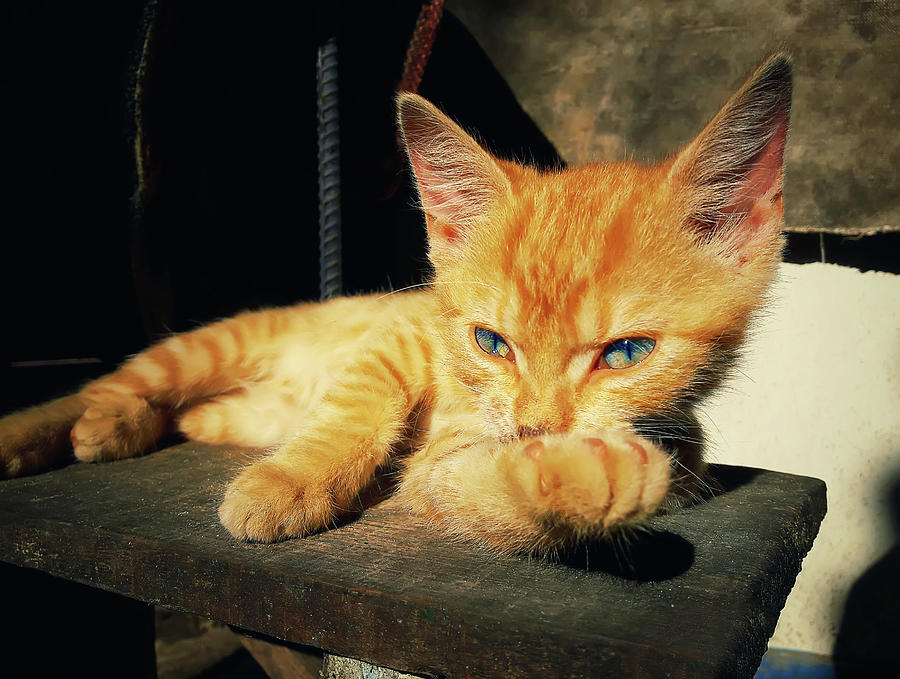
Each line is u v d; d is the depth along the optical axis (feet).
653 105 1.52
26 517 0.83
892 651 1.55
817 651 1.60
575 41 1.56
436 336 0.97
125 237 1.27
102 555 0.79
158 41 1.11
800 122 1.41
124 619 1.24
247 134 1.38
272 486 0.79
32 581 1.10
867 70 1.37
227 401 1.18
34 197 1.21
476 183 0.95
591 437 0.68
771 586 0.72
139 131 1.14
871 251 1.52
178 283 1.39
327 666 0.82
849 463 1.56
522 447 0.70
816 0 1.39
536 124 1.62
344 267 1.79
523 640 0.61
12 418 1.05
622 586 0.68
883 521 1.55
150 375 1.14
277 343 1.22
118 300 1.35
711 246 0.89
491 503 0.72
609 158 1.56
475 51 1.64
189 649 1.86
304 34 1.31
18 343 1.28
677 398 0.85
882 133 1.37
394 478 0.94
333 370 1.13
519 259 0.86
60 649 1.14
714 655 0.57
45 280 1.27
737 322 0.87
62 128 1.20
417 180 0.97
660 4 1.49
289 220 1.53
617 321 0.81
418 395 0.97
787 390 1.59
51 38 1.15
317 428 0.88
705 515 0.87
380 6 1.30
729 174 0.88
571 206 0.89
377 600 0.66
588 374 0.83
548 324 0.82
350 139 1.39
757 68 0.85
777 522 0.84
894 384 1.53
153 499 0.89
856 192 1.39
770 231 0.87
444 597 0.66
